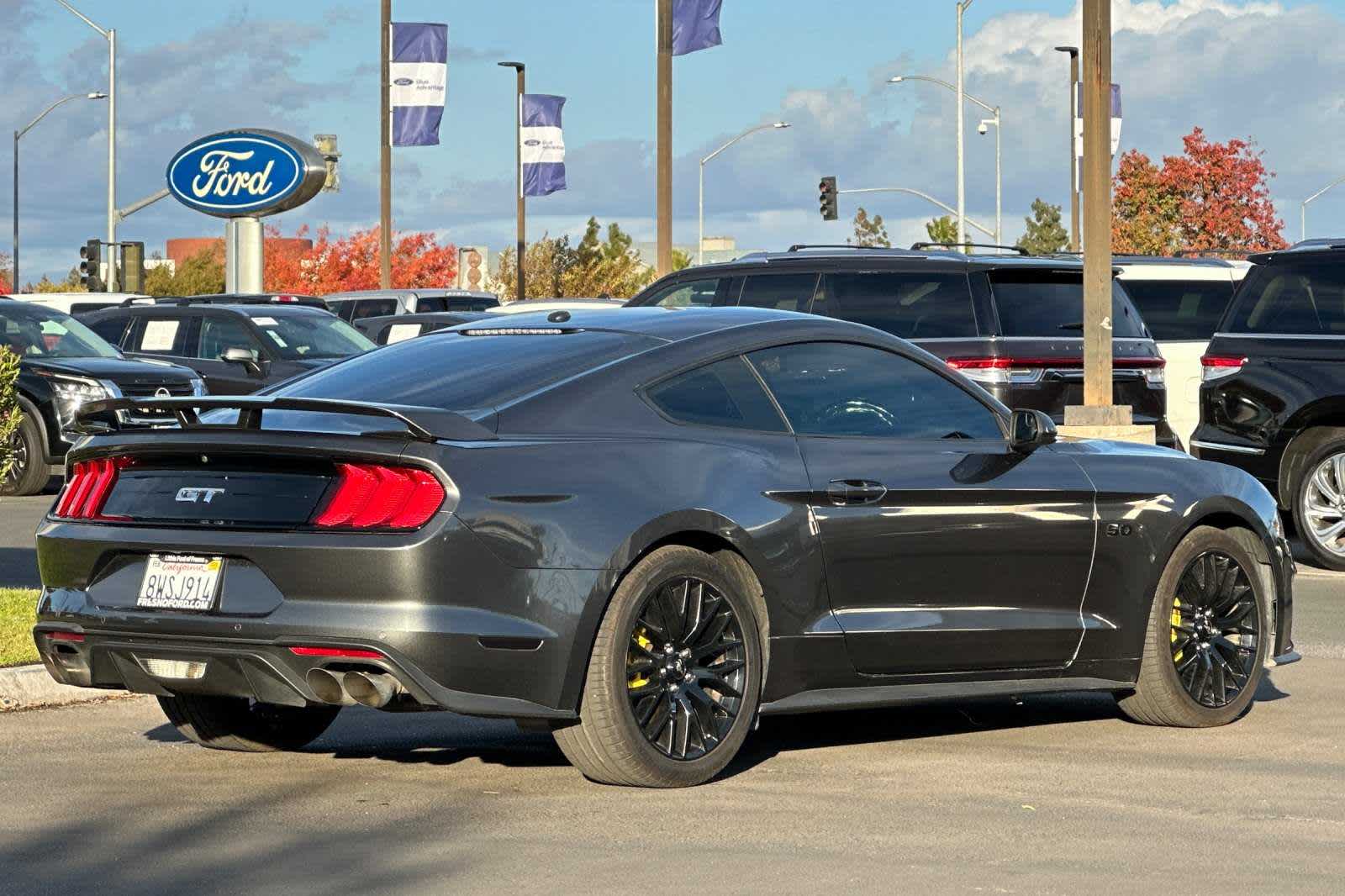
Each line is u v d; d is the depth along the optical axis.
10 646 11.48
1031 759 9.26
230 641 7.93
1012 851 7.36
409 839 7.53
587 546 8.03
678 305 20.53
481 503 7.86
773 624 8.74
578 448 8.25
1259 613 10.46
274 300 33.91
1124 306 20.59
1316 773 8.93
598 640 8.12
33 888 6.79
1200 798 8.37
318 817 7.92
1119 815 8.00
